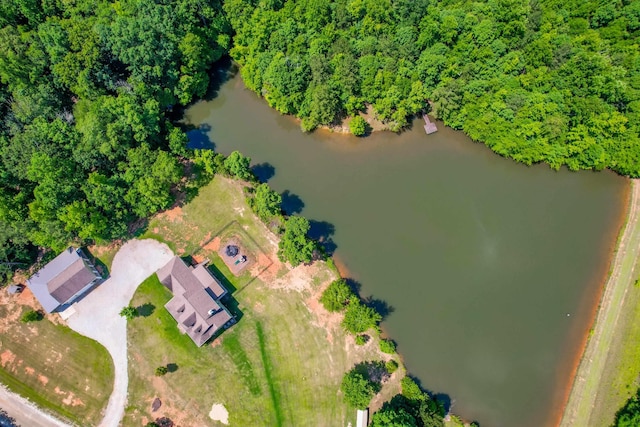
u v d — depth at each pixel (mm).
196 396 84750
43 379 86500
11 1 104875
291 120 111812
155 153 95562
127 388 85562
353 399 78562
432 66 100312
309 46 105625
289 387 84688
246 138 110438
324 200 101625
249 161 99375
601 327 86500
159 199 93938
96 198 89375
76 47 97625
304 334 88125
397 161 105938
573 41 100750
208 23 112250
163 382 85688
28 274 93688
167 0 106500
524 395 84250
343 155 107062
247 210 99188
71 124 99375
